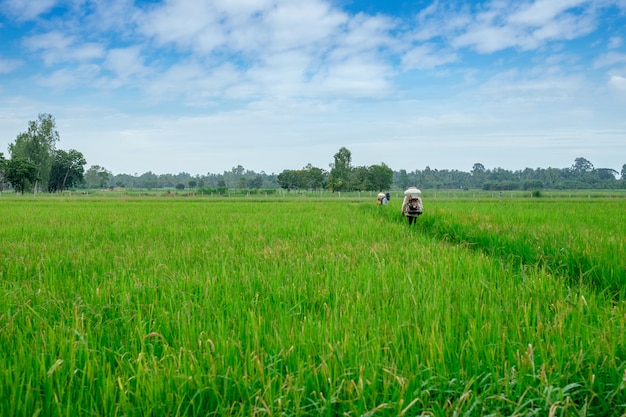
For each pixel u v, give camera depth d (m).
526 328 3.54
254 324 3.50
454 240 10.88
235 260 6.93
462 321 3.75
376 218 16.39
